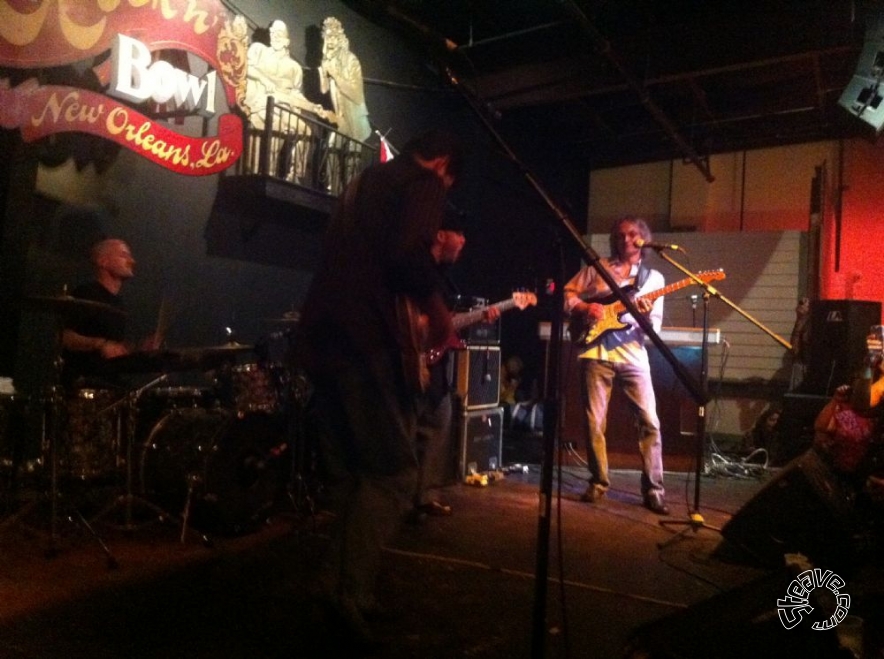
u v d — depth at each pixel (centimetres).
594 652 221
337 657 210
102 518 343
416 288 203
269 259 512
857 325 599
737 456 654
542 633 180
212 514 324
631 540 354
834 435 368
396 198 208
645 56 626
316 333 211
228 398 353
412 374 204
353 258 207
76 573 273
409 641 223
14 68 345
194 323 459
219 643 217
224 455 323
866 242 780
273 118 485
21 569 274
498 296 766
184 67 433
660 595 276
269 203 506
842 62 634
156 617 236
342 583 204
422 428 370
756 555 315
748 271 773
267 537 334
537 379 800
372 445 206
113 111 388
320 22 545
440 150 213
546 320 608
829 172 800
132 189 418
